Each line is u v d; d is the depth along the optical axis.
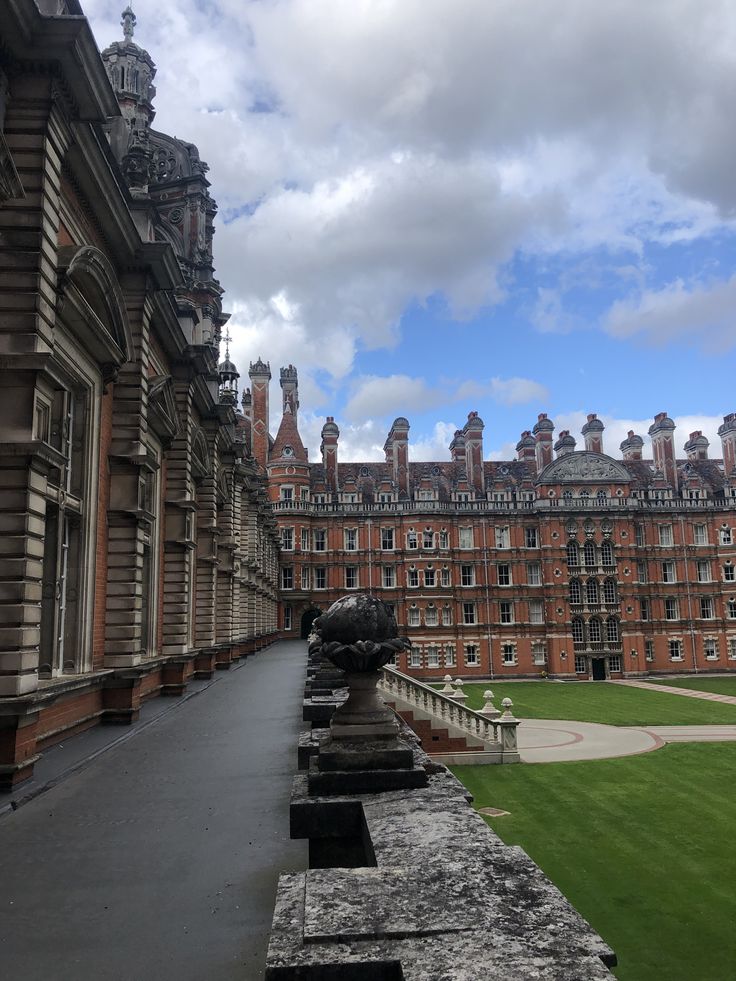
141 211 18.58
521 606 72.38
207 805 8.71
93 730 14.99
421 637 71.00
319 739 6.88
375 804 5.26
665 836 17.34
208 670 27.34
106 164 14.69
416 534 72.62
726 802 20.69
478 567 72.88
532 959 2.67
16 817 8.32
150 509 21.89
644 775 24.52
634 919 12.37
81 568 15.35
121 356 16.38
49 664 14.02
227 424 31.67
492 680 70.38
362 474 76.75
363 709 6.49
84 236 15.58
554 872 14.88
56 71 11.68
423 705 27.30
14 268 11.27
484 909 3.16
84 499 15.55
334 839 5.33
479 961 2.66
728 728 35.66
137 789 9.62
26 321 11.16
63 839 7.44
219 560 33.38
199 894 5.84
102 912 5.49
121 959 4.68
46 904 5.67
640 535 75.31
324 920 3.07
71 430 15.52
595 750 29.56
